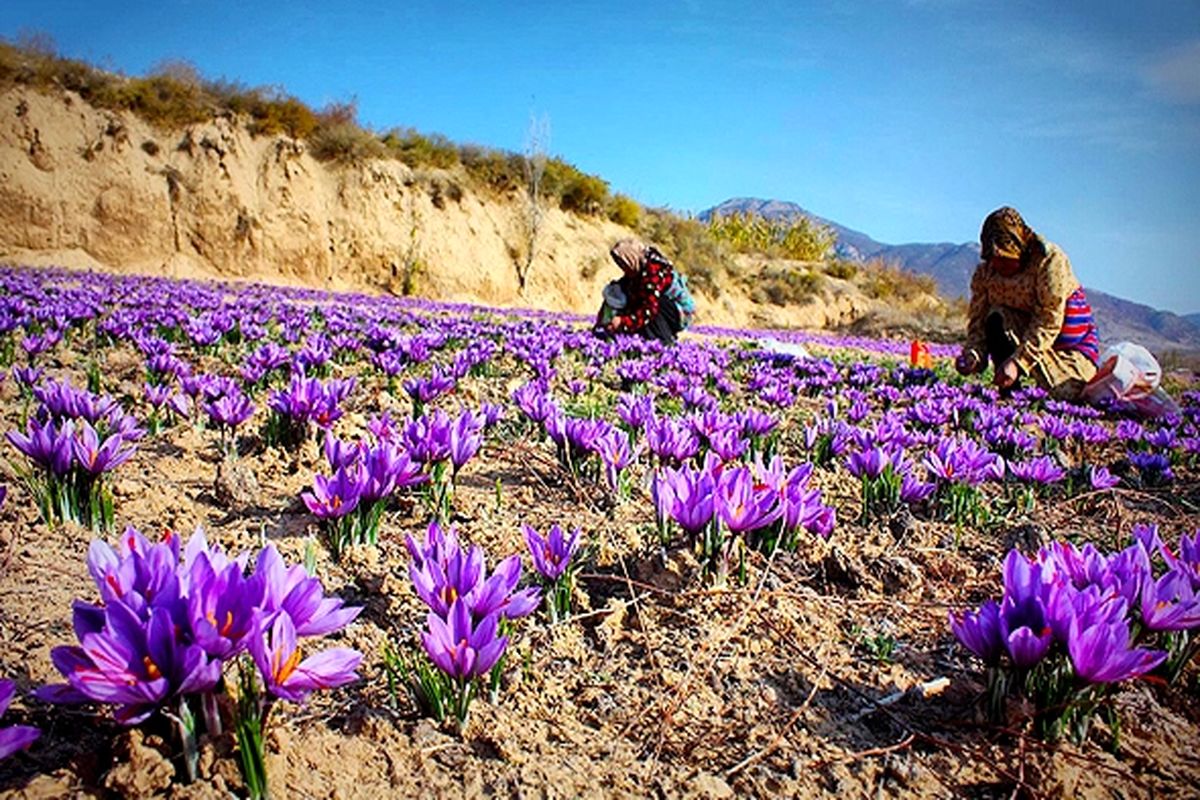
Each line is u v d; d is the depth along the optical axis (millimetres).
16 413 4391
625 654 2271
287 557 2691
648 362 7699
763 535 2861
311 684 1470
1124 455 6316
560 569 2338
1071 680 1812
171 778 1473
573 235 35625
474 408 5730
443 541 2094
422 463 3227
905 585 2812
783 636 2383
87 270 22906
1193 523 4094
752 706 2031
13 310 7727
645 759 1803
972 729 1936
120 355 7180
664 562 2703
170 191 26359
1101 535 3740
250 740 1444
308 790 1552
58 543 2596
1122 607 1858
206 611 1437
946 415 6359
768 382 7570
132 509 3016
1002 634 1829
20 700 1741
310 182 28953
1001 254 8359
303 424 3980
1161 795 1728
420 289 30016
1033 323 8398
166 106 26828
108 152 25484
